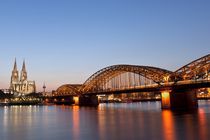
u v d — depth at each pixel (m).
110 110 151.25
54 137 55.31
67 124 79.38
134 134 55.28
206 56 118.44
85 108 186.50
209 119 79.56
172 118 85.31
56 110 172.00
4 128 72.50
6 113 146.38
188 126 65.12
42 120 96.25
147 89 141.00
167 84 129.62
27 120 97.38
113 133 57.56
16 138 55.59
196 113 102.44
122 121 82.19
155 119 84.44
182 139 48.12
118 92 170.38
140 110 141.75
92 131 61.66
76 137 54.19
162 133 55.38
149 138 50.12
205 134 52.78
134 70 156.88
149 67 151.25
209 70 115.38
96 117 101.50
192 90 129.88
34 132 63.72
